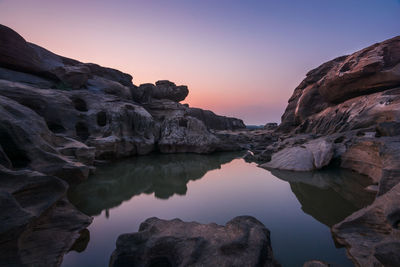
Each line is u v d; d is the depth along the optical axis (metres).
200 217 6.20
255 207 6.98
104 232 5.28
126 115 18.81
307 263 3.70
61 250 4.21
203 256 3.61
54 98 14.58
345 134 15.17
